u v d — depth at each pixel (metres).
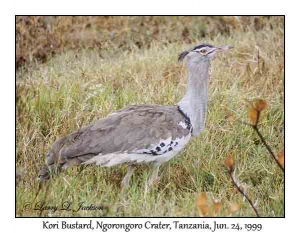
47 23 21.02
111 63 19.98
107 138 14.19
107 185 14.95
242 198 14.58
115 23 21.91
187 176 15.41
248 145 16.23
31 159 15.66
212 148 15.95
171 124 14.51
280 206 14.35
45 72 19.25
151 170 15.20
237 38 21.06
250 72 18.69
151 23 22.08
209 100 17.41
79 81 18.33
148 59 19.75
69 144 14.34
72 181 14.62
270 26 21.67
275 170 15.52
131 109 14.80
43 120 16.73
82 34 21.50
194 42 21.28
